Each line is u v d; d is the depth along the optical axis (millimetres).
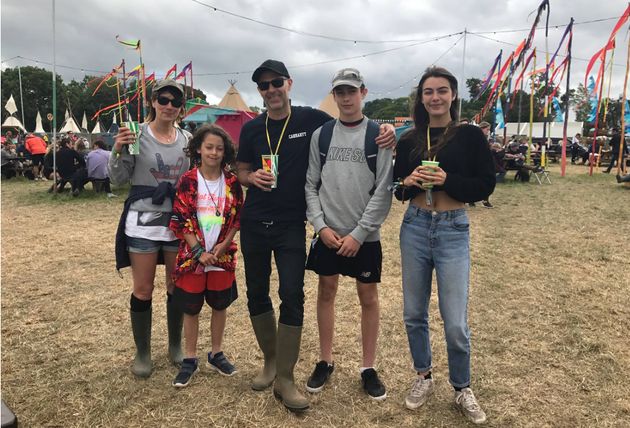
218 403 2559
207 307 3893
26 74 63750
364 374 2697
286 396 2492
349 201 2492
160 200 2678
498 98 17125
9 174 13477
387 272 4973
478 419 2365
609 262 5242
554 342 3240
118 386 2711
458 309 2334
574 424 2359
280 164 2568
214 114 15305
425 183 2230
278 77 2457
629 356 3041
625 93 12930
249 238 2615
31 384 2713
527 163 15297
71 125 42469
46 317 3670
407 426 2371
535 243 6148
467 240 2387
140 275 2725
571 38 14070
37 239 6289
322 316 2746
